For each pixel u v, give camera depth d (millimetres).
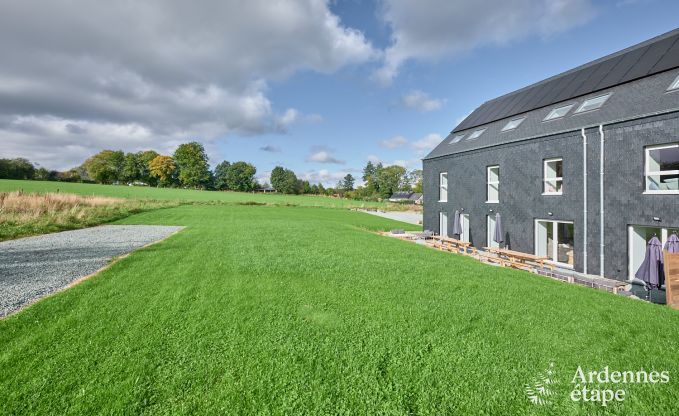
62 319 4977
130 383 3422
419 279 7766
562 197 12102
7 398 3154
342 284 7211
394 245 13852
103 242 13055
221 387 3398
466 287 7156
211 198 63250
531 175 13398
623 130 10219
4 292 6422
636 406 3213
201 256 10102
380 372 3719
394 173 98875
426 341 4465
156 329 4691
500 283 7590
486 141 16203
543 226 13305
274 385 3453
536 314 5539
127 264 8852
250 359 3932
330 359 3971
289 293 6469
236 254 10484
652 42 12391
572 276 10266
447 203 18906
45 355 3928
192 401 3178
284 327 4832
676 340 4648
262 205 53531
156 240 13844
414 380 3584
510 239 14438
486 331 4805
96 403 3119
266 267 8688
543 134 12766
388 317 5289
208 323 4930
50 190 54719
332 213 42469
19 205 19438
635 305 6395
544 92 15625
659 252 8195
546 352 4223
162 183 101562
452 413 3090
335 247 12445
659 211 9344
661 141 9312
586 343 4496
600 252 10844
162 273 7891
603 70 13273
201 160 103312
